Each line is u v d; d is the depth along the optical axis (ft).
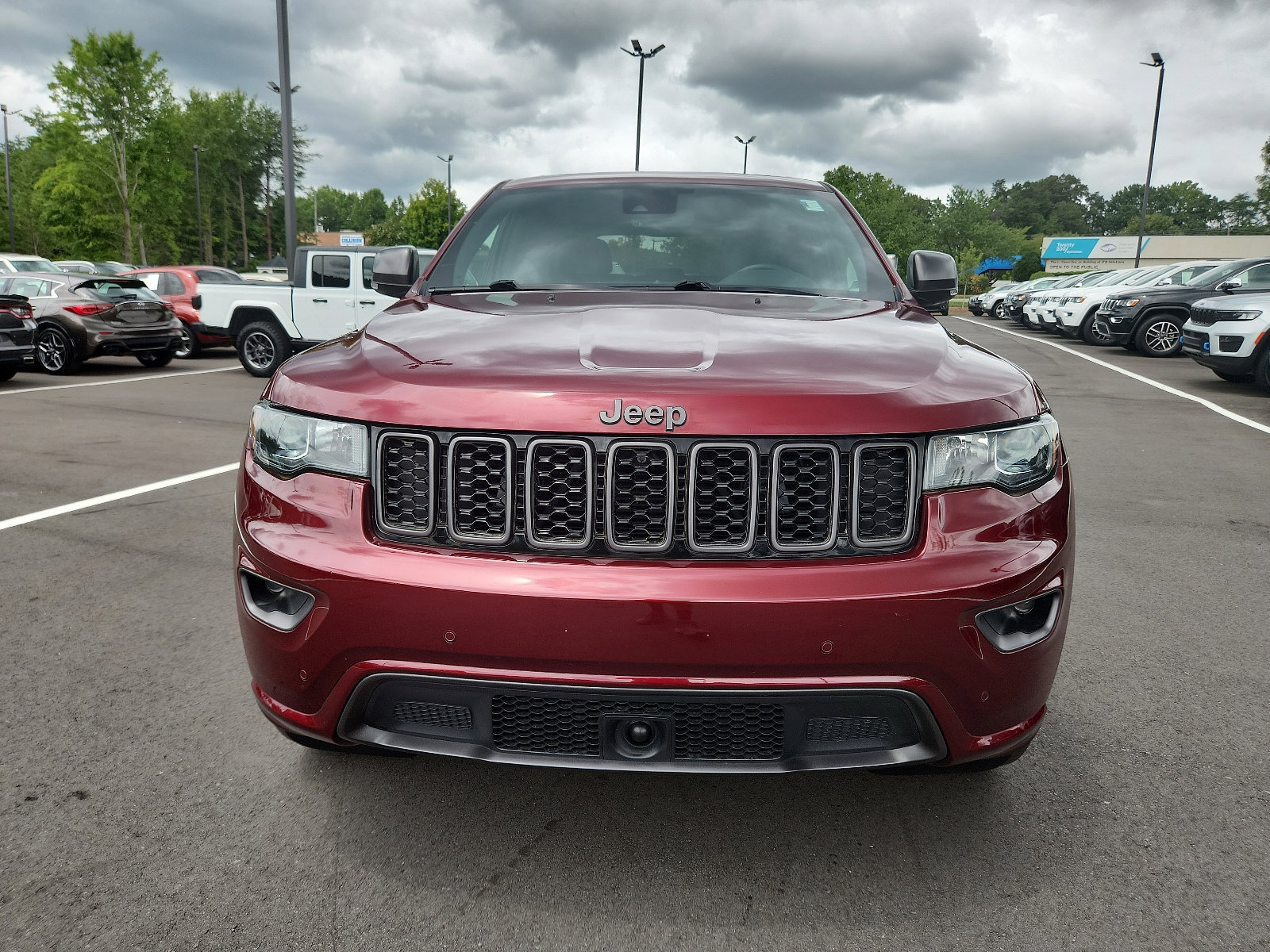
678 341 7.19
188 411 31.45
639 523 6.17
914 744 6.41
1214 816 7.79
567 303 9.02
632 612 5.93
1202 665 10.93
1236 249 202.18
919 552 6.25
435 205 260.83
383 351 7.21
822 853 7.25
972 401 6.57
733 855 7.22
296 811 7.77
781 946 6.19
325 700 6.57
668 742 6.22
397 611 6.17
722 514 6.16
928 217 327.67
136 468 21.93
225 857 7.13
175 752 8.73
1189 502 19.13
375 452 6.43
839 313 8.73
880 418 6.24
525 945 6.18
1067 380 41.63
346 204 558.56
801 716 6.18
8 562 14.53
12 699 9.82
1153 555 15.34
